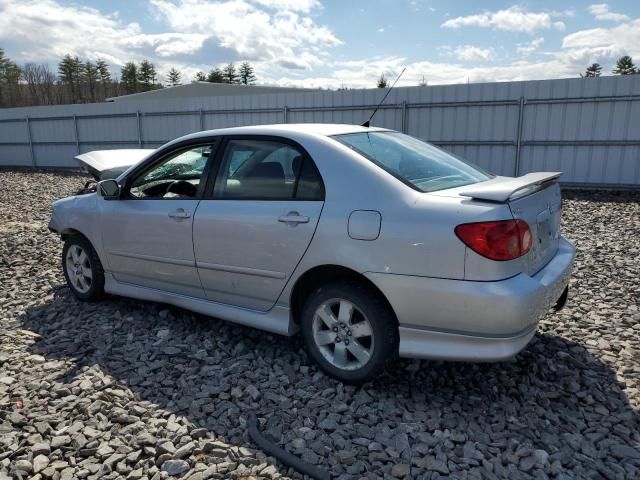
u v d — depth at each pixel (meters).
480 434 2.71
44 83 81.81
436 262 2.77
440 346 2.87
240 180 3.59
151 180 4.18
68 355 3.68
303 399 3.07
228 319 3.74
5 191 14.17
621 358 3.49
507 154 12.75
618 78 11.33
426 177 3.20
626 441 2.62
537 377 3.29
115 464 2.51
